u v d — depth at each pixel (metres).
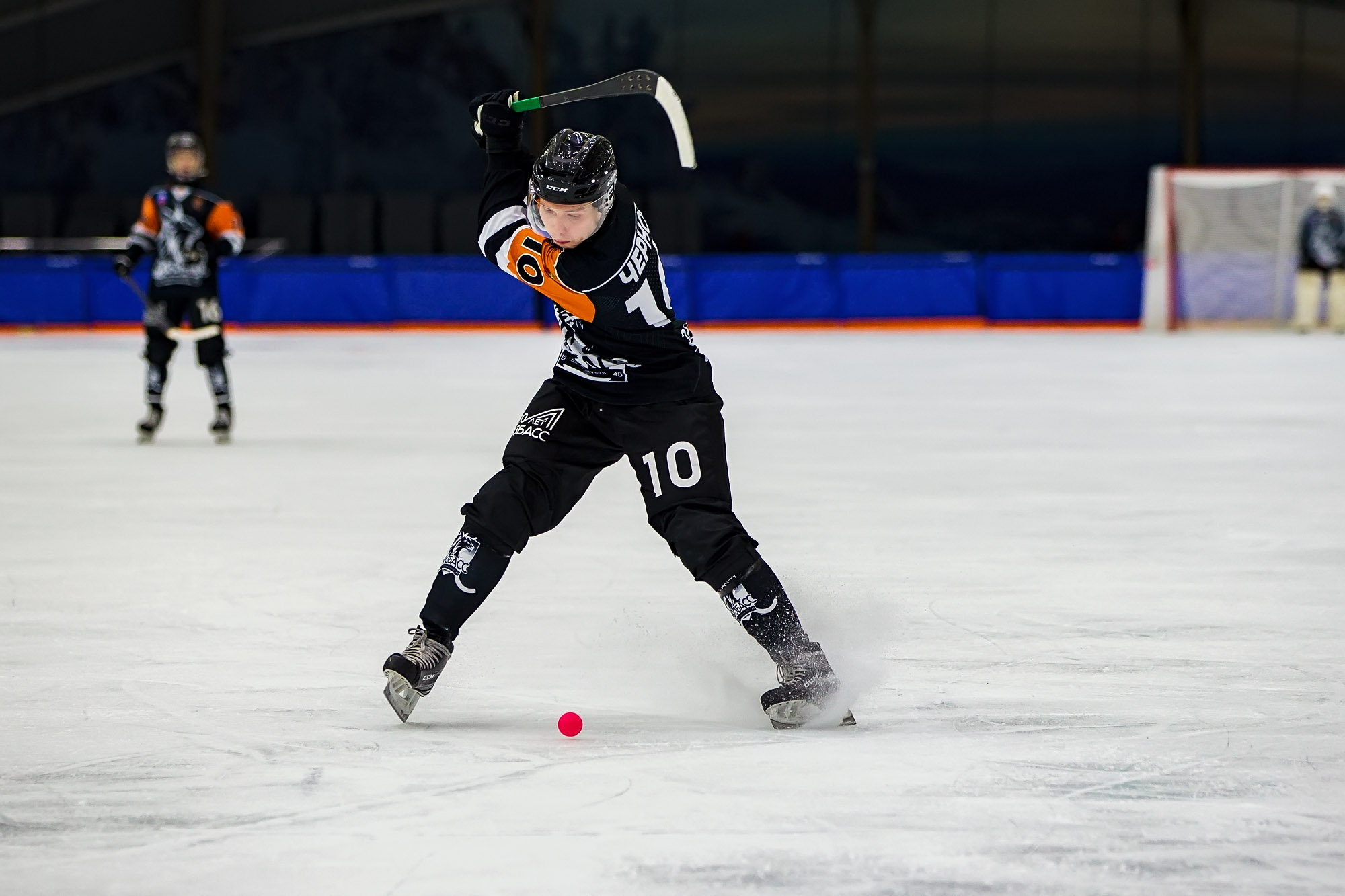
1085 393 37.53
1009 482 21.80
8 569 15.23
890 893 6.67
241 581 14.64
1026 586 14.23
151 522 18.30
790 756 8.85
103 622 12.77
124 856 7.17
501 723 9.71
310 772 8.53
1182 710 9.88
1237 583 14.43
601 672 11.11
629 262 9.05
